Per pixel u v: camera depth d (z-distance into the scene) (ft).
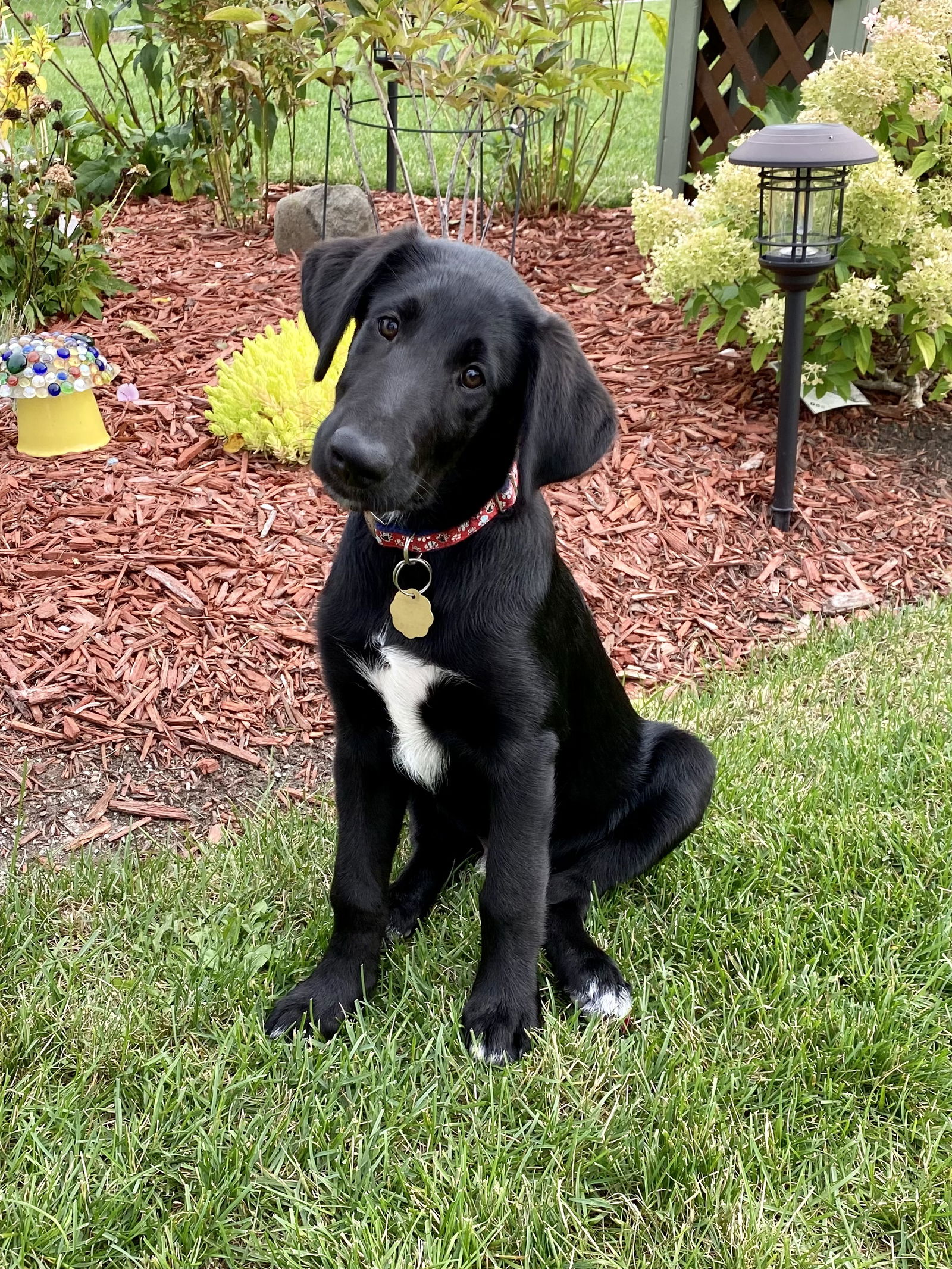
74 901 2.54
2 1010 2.22
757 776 2.99
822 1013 2.24
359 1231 1.82
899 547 4.29
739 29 6.18
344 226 5.92
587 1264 1.81
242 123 6.45
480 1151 1.97
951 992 2.40
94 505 3.89
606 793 2.61
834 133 3.83
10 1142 1.98
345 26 4.66
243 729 3.17
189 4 5.96
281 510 3.97
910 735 3.15
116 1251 1.82
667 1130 2.00
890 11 4.72
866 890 2.62
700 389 5.03
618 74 5.81
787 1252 1.82
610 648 3.73
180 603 3.50
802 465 4.67
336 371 4.28
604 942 2.52
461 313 2.06
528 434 2.03
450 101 4.98
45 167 5.32
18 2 12.08
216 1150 1.93
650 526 4.25
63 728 3.07
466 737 2.25
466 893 2.65
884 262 4.73
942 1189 1.96
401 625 2.16
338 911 2.32
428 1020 2.28
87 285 5.26
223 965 2.35
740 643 3.82
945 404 5.12
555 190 6.82
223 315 5.28
